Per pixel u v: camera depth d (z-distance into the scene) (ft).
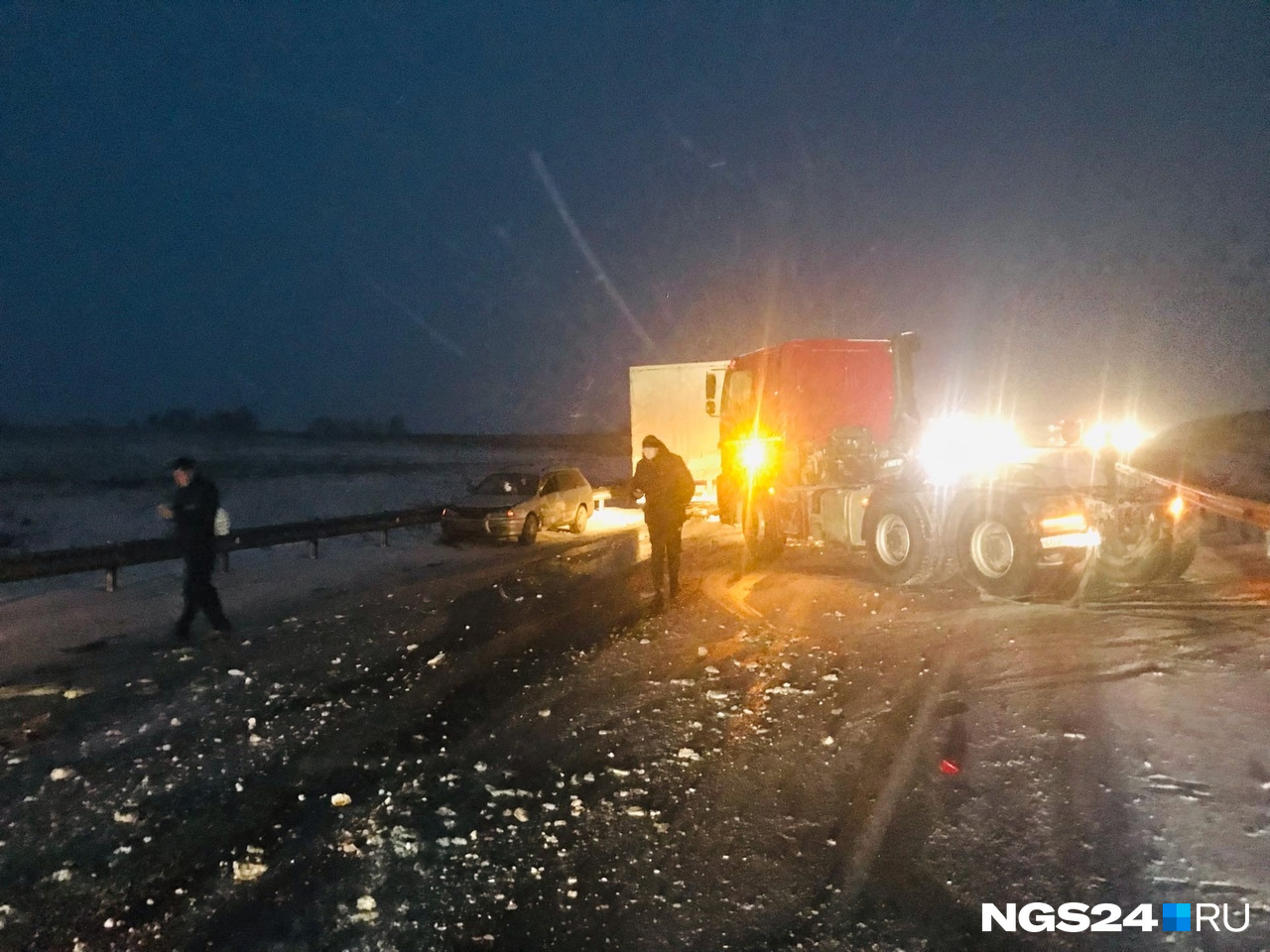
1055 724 21.27
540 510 66.28
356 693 26.71
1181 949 13.16
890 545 40.34
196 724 24.31
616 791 18.99
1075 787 17.97
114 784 20.31
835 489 44.21
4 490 89.20
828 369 51.72
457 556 59.00
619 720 23.41
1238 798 17.08
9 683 28.84
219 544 49.21
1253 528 49.73
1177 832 16.11
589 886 15.37
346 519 60.39
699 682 26.27
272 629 36.09
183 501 34.63
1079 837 16.19
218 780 20.39
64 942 14.23
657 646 30.89
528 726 23.31
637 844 16.74
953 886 15.02
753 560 49.52
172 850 17.13
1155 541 36.37
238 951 13.83
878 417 52.65
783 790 18.79
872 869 15.62
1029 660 26.48
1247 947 13.15
